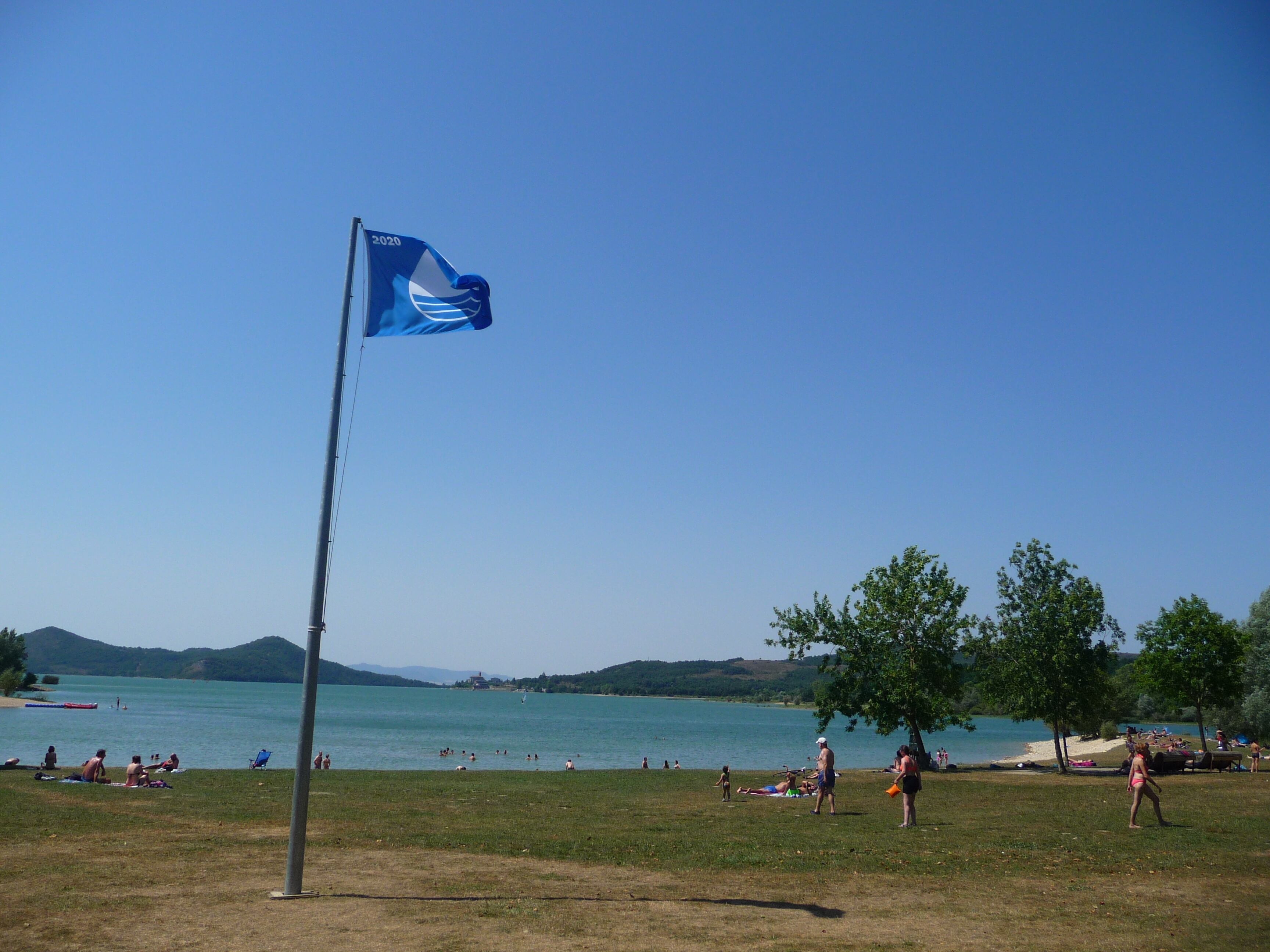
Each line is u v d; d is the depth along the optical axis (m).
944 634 43.19
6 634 154.38
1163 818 21.00
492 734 109.44
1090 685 40.88
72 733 77.12
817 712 45.06
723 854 15.85
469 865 14.27
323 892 11.80
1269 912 11.29
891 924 10.54
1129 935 10.04
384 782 30.20
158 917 10.16
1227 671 41.97
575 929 10.03
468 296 13.88
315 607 12.09
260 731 94.94
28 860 13.62
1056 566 42.22
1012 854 15.98
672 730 137.50
